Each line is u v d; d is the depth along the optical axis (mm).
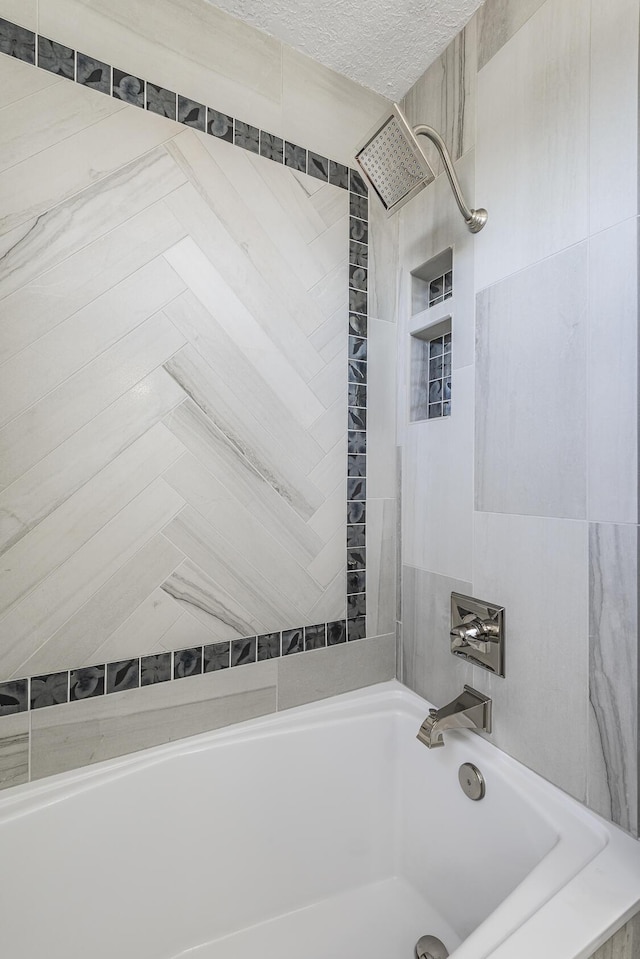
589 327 950
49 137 1037
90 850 1017
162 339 1158
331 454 1404
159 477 1158
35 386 1027
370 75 1419
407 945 1107
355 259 1449
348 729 1309
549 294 1031
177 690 1188
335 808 1275
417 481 1425
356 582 1449
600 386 929
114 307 1104
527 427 1078
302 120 1356
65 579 1062
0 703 1006
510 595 1117
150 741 1155
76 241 1062
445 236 1324
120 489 1115
